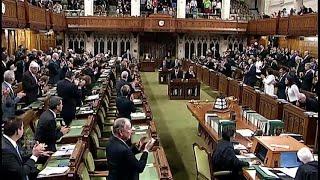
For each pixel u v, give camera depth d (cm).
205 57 2573
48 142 616
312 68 1333
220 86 1811
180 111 1498
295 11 2427
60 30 2575
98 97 1047
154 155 620
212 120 849
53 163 562
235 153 624
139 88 1268
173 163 904
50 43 2717
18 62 1235
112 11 3012
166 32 2870
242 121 867
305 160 476
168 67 2412
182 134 1155
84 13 2833
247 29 2847
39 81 1120
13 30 2005
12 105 719
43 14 1998
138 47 3003
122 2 3112
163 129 1213
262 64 1831
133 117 851
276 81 1422
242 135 749
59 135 661
